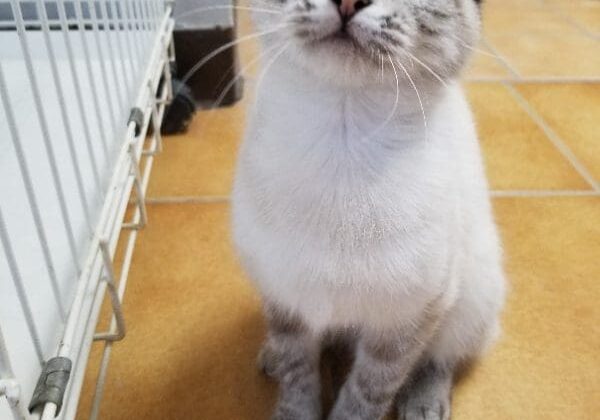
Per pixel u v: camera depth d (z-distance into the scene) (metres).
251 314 1.03
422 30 0.65
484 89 1.73
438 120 0.71
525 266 1.15
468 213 0.82
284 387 0.88
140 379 0.92
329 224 0.70
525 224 1.25
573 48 2.02
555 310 1.06
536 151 1.47
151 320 1.01
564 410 0.90
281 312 0.83
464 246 0.82
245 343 0.99
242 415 0.89
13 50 1.07
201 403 0.90
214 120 1.51
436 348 0.93
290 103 0.69
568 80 1.80
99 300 0.79
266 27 0.69
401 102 0.68
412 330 0.79
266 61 0.70
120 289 0.95
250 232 0.75
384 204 0.69
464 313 0.90
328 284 0.73
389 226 0.70
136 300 1.04
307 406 0.88
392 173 0.69
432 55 0.67
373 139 0.68
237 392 0.92
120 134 0.99
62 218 0.77
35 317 0.66
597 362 0.97
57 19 1.14
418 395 0.91
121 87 1.07
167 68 1.37
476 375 0.96
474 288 0.88
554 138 1.53
